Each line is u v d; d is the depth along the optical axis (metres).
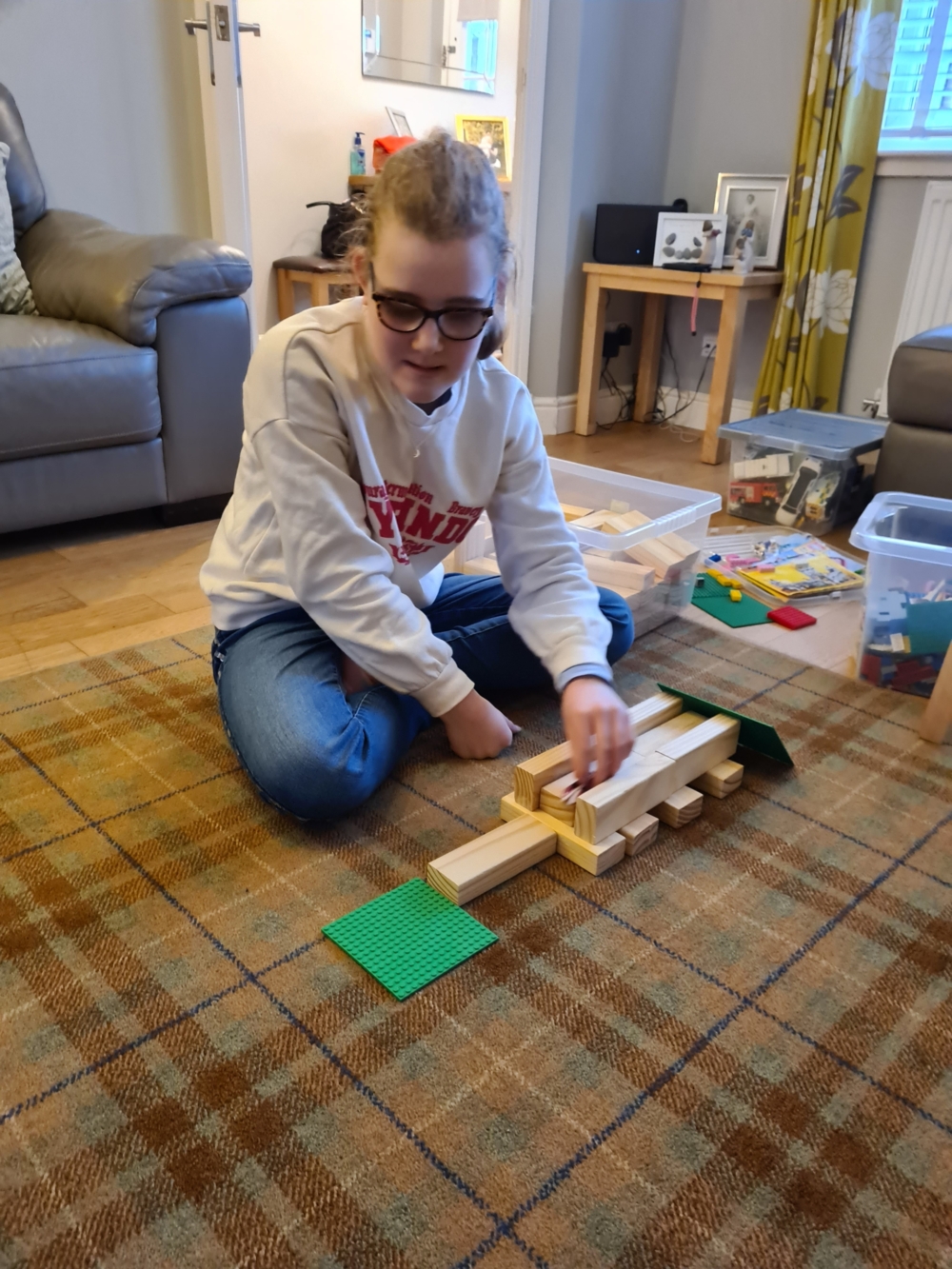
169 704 1.23
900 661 1.35
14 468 1.70
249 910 0.88
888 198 2.52
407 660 0.98
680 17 2.88
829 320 2.64
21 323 1.72
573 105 2.68
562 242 2.85
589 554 1.52
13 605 1.56
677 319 3.15
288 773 0.94
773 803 1.08
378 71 3.14
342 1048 0.74
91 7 2.19
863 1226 0.62
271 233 3.11
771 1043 0.76
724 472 2.61
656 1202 0.63
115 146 2.33
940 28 2.45
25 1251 0.59
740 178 2.74
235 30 2.31
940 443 1.89
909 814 1.07
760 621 1.60
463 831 1.00
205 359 1.89
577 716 0.94
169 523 1.97
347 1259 0.59
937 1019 0.79
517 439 1.08
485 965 0.82
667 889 0.93
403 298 0.79
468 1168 0.65
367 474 0.97
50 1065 0.71
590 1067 0.73
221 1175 0.64
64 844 0.96
